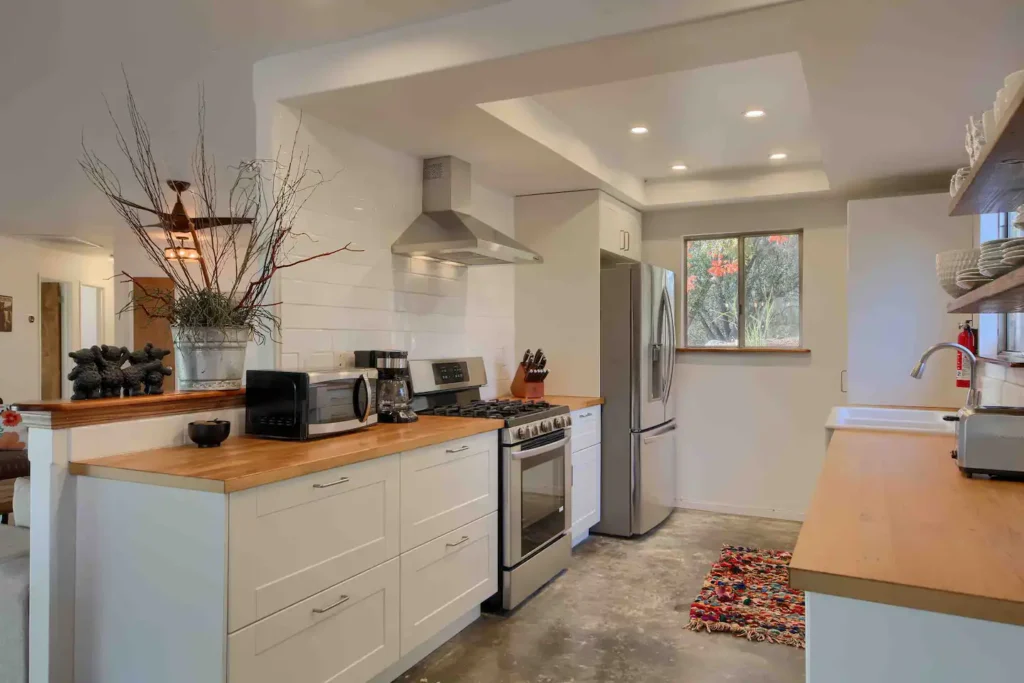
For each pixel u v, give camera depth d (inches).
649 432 174.9
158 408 87.6
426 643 105.8
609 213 177.3
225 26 94.2
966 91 98.0
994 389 112.0
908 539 47.6
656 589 134.2
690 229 197.0
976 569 41.2
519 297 178.9
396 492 94.1
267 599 73.4
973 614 37.2
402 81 96.4
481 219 164.1
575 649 108.2
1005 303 77.8
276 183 104.7
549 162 142.6
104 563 76.2
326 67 100.7
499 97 103.1
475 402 148.7
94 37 96.0
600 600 128.6
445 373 140.6
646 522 171.8
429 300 142.3
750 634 112.3
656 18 79.6
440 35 92.3
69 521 77.4
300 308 109.0
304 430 93.0
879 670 40.0
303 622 78.2
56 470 76.4
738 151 158.9
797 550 45.1
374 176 126.3
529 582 127.8
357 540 86.7
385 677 96.7
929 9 74.5
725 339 197.0
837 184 157.2
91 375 82.0
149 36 96.7
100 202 193.2
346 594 84.6
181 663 71.3
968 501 59.0
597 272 169.9
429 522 101.3
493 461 119.4
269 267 103.4
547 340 175.8
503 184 163.8
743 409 191.8
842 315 180.9
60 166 158.1
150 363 89.8
